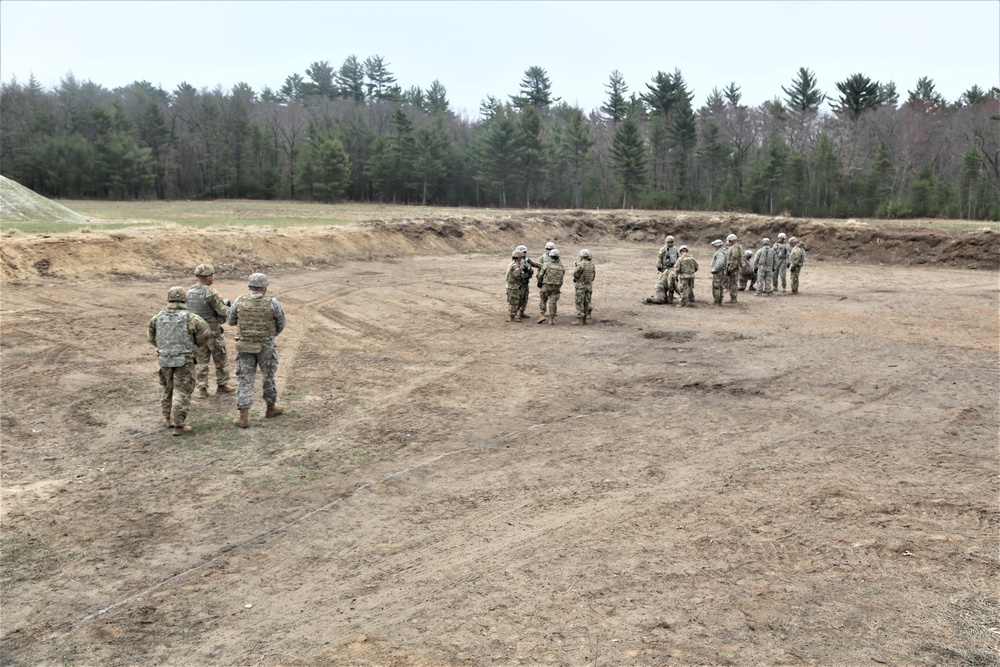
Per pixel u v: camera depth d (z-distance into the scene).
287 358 14.73
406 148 77.19
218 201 72.56
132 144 76.19
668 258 22.55
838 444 9.80
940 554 6.64
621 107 97.38
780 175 67.94
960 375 13.67
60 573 6.38
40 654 5.25
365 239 32.12
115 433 10.05
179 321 9.89
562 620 5.61
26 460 9.02
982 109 72.12
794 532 7.12
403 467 8.98
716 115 87.25
